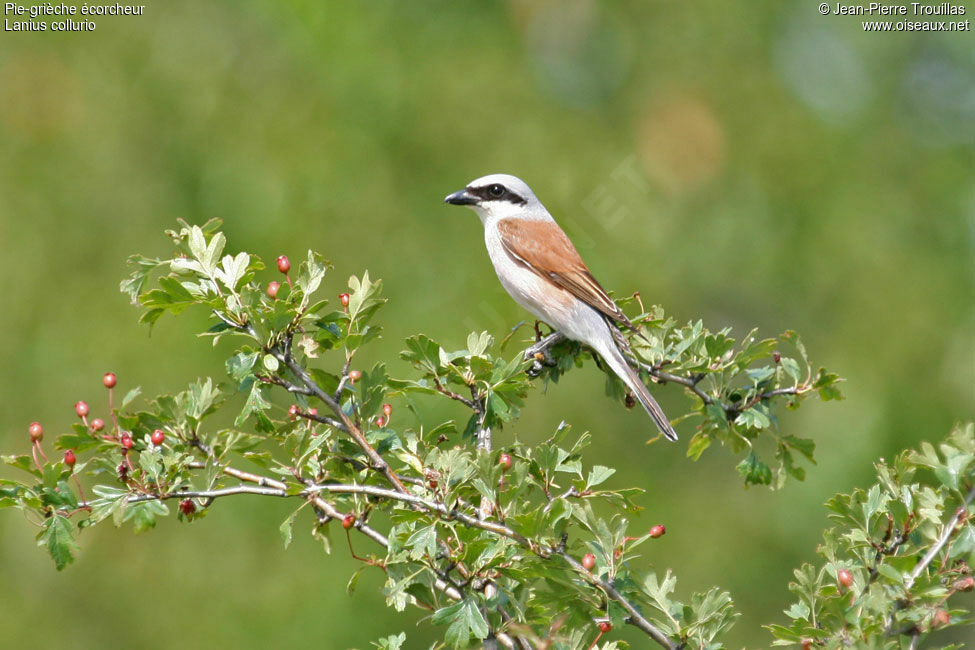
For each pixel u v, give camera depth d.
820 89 15.46
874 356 13.70
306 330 5.35
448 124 13.44
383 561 5.15
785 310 14.37
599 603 5.02
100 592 11.70
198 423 5.43
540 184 13.36
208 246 5.29
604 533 4.96
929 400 13.54
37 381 11.93
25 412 11.85
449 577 4.89
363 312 5.45
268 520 11.76
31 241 12.45
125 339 12.00
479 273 12.73
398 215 12.84
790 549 13.14
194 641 11.32
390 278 12.48
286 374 5.45
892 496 5.04
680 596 12.83
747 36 15.13
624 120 14.45
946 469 4.90
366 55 13.29
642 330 6.62
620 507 5.41
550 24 14.83
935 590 4.70
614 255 13.33
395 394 5.82
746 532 13.30
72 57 13.21
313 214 12.60
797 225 14.23
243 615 11.41
